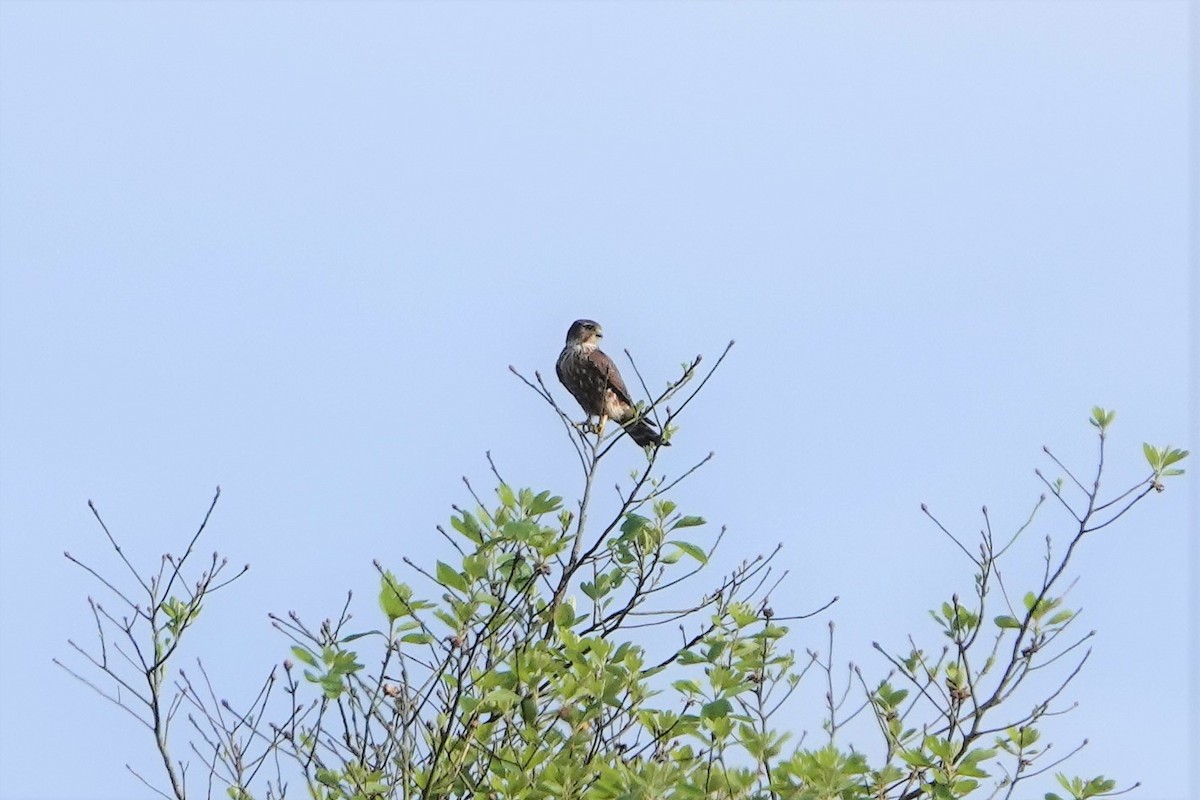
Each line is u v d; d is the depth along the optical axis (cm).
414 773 1288
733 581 1436
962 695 1372
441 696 1319
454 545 1349
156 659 1316
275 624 1327
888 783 1287
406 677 1292
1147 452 1442
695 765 1288
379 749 1307
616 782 1200
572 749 1269
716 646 1328
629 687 1295
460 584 1317
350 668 1282
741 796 1218
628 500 1436
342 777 1296
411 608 1320
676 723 1292
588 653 1317
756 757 1252
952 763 1308
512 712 1298
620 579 1421
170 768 1298
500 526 1346
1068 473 1445
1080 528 1426
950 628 1413
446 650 1319
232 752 1305
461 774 1285
